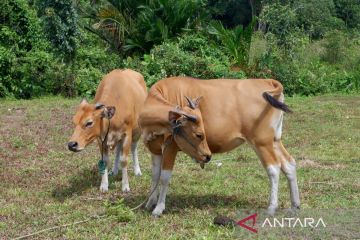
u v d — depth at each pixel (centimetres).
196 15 2105
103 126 679
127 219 613
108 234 574
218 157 936
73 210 654
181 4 1991
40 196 711
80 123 656
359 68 2167
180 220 612
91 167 855
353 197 705
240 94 621
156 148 638
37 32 1719
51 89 1662
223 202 678
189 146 600
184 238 561
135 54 2022
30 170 837
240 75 1759
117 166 807
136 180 786
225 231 579
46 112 1349
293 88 1841
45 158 912
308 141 1068
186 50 1900
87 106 663
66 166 862
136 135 785
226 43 1914
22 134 1090
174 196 704
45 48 1728
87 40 1920
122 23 1964
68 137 1070
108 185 753
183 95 630
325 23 3262
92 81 1673
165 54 1759
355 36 3109
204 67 1719
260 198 700
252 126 616
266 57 1884
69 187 751
